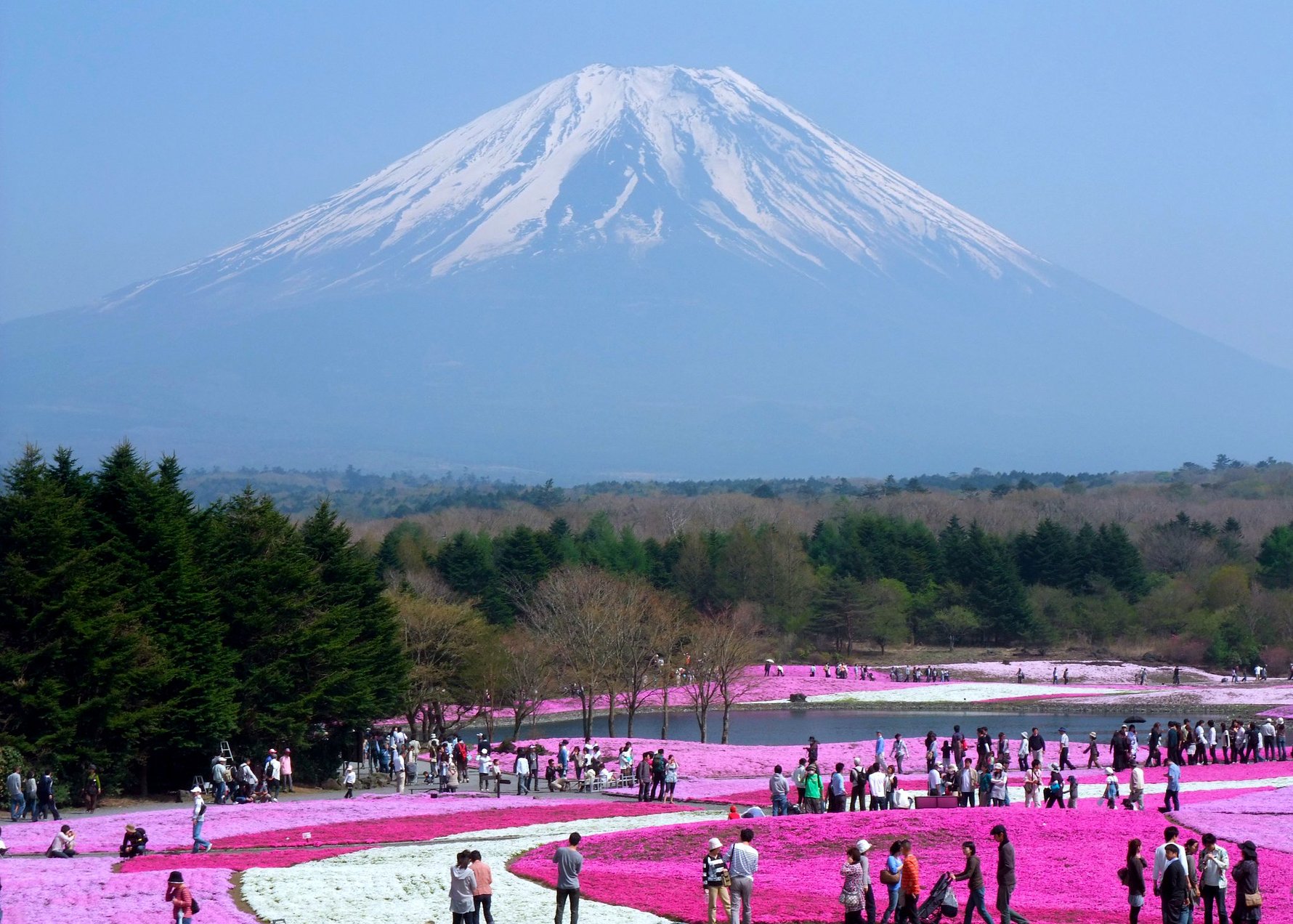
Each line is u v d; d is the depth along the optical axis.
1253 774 71.44
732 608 183.25
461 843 52.44
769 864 47.47
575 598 115.75
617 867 47.06
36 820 58.34
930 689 147.50
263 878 43.66
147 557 70.75
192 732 68.50
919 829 51.22
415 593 125.62
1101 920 38.62
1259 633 180.38
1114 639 193.25
